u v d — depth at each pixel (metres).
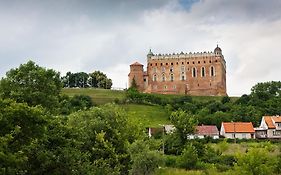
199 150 112.69
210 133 159.12
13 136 40.84
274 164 83.38
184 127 122.62
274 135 162.25
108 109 81.94
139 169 76.44
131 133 86.56
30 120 42.12
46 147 45.91
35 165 43.47
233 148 126.75
